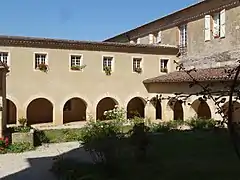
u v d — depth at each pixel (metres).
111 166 11.31
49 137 19.47
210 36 24.09
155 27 30.55
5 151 16.28
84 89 25.03
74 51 24.75
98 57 25.48
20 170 12.77
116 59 26.05
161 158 12.62
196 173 10.44
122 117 24.02
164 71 27.50
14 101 22.98
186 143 15.16
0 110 17.09
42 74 23.83
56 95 24.22
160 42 30.06
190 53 26.22
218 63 23.31
